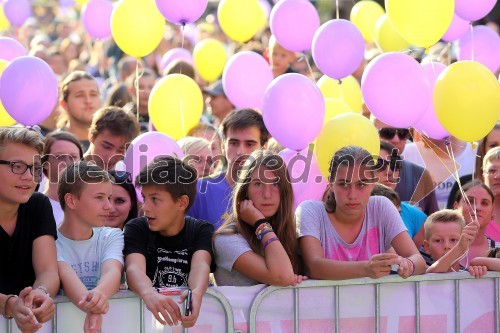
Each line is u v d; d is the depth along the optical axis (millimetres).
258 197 7309
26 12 17969
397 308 7332
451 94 8336
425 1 8773
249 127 8789
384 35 13320
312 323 7160
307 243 7430
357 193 7301
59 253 6859
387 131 10359
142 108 13742
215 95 14070
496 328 7598
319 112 8680
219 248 7258
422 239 9250
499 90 8445
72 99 11750
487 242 9164
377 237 7691
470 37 12164
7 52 12180
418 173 10375
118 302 6719
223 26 13156
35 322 5938
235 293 7031
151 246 7109
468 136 8516
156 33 11023
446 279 7449
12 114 9477
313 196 9109
